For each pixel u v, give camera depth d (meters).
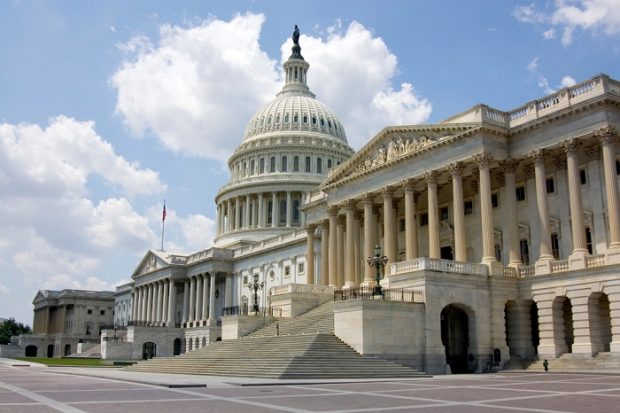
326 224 83.25
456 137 59.12
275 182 146.12
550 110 55.16
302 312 70.00
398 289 52.66
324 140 155.75
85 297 195.38
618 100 50.81
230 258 132.50
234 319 67.44
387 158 68.38
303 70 175.75
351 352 47.12
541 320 53.03
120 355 122.75
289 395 28.11
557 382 35.84
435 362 49.94
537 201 55.81
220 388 33.12
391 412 20.89
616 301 47.22
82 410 21.84
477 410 21.41
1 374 54.00
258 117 162.88
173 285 142.12
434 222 61.25
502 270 55.41
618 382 35.00
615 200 49.34
